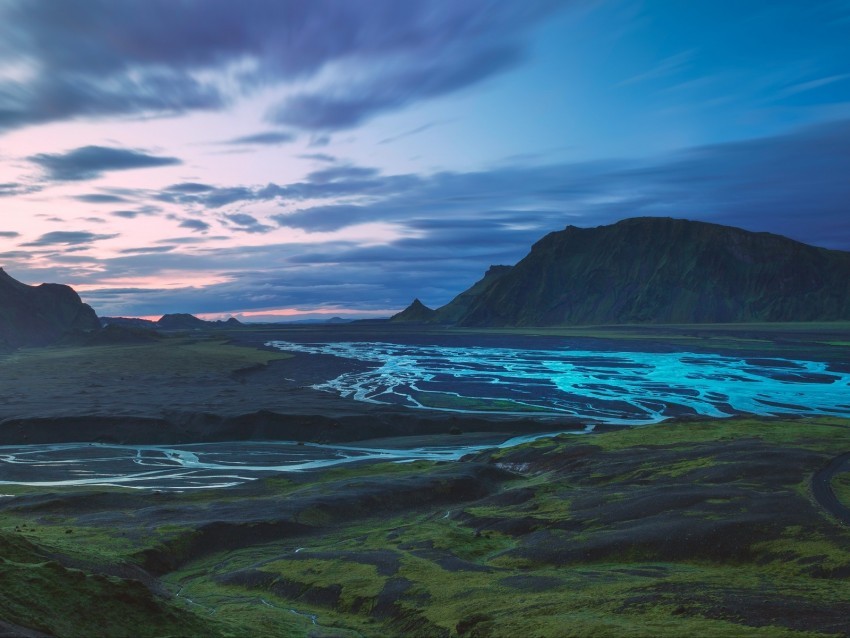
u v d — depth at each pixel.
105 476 122.06
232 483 115.56
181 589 64.00
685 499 77.06
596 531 72.00
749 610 44.31
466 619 50.16
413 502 95.19
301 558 69.88
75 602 41.94
